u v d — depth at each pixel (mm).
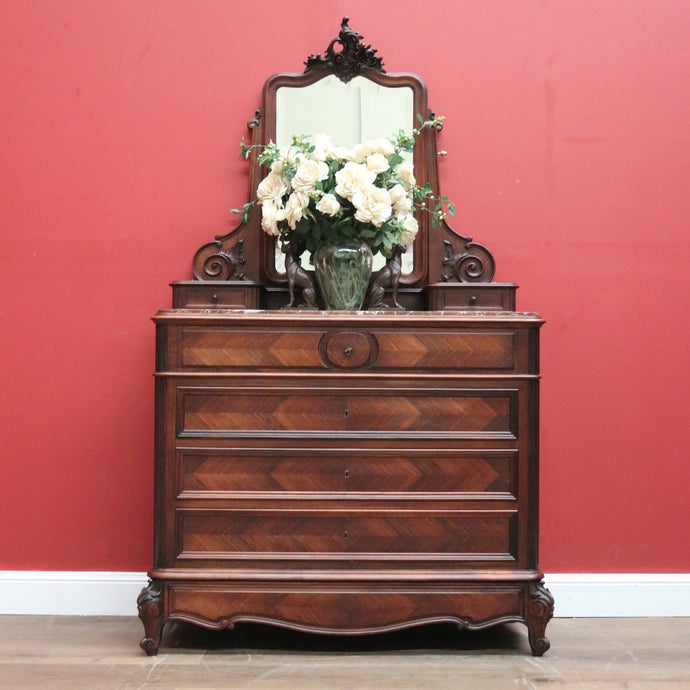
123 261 3340
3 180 3334
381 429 2812
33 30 3340
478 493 2816
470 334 2820
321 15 3365
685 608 3312
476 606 2787
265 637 3020
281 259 3301
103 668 2705
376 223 2916
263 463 2809
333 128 3311
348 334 2805
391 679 2621
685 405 3342
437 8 3365
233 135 3352
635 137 3361
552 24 3367
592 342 3352
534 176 3357
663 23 3373
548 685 2584
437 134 3344
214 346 2811
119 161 3344
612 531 3334
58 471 3326
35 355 3330
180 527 2797
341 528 2799
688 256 3354
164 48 3352
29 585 3293
